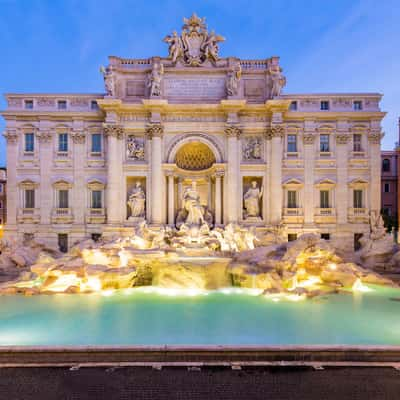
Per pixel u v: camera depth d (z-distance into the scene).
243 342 12.43
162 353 11.05
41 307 17.84
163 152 37.06
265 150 37.50
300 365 10.73
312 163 38.19
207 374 10.20
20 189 37.84
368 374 10.19
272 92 36.72
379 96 38.19
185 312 16.84
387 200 55.31
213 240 31.70
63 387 9.51
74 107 38.28
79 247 26.36
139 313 16.62
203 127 37.06
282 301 19.28
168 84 37.41
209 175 39.12
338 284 23.52
